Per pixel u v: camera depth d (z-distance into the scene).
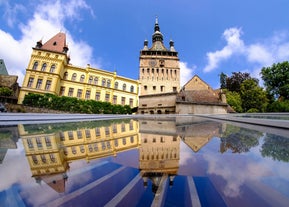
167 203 0.93
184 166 1.55
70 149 2.12
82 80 33.97
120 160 1.73
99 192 1.07
